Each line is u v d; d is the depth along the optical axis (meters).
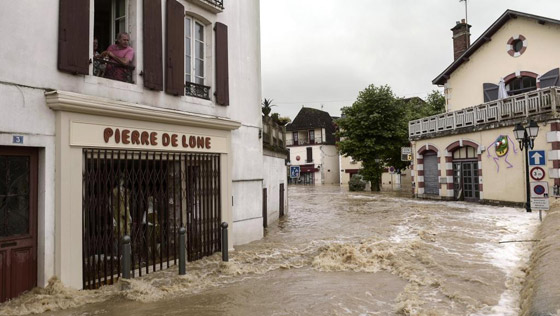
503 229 11.90
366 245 9.76
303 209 20.00
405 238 10.72
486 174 19.75
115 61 7.59
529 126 14.77
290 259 8.84
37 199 6.46
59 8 6.61
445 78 25.33
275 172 15.88
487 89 22.44
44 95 6.40
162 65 8.38
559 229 8.75
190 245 8.73
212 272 7.86
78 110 6.67
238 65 10.92
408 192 32.81
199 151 9.15
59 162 6.48
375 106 33.09
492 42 22.34
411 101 44.53
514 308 5.47
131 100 7.72
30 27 6.29
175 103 8.74
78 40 6.80
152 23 8.16
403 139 33.41
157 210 8.20
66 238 6.49
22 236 6.27
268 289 6.72
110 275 7.23
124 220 7.50
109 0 8.75
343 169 54.41
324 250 9.39
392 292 6.40
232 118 10.59
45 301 5.97
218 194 9.71
